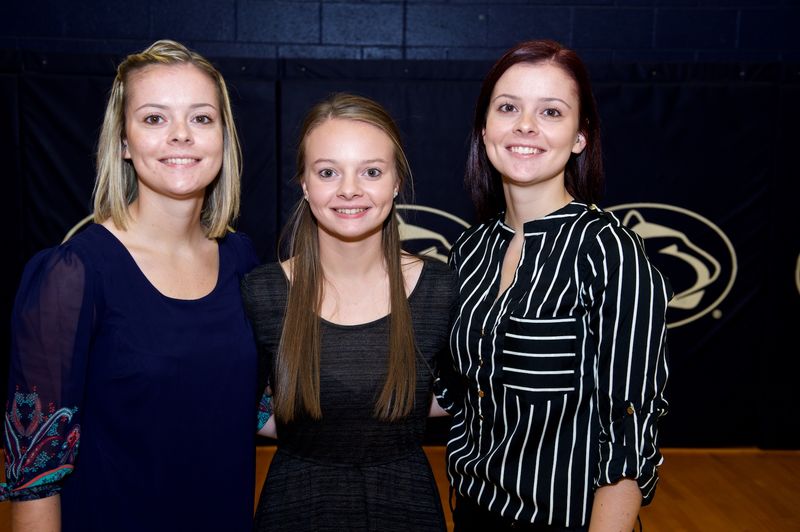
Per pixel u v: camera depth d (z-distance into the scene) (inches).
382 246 63.6
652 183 151.7
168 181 59.0
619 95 149.9
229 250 68.4
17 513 55.8
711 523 123.4
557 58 60.4
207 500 61.4
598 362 56.1
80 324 56.1
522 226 63.4
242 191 150.4
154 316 59.2
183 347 59.4
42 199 147.7
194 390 59.9
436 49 167.5
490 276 63.4
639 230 152.6
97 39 162.7
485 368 59.9
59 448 55.3
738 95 149.6
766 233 152.5
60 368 55.2
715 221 152.3
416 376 62.3
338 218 59.4
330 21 166.2
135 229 61.7
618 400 54.7
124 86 60.4
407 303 63.0
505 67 61.3
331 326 61.7
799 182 150.7
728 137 150.5
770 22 165.9
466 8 166.6
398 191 63.6
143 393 58.0
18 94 145.6
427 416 70.1
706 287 153.6
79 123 146.9
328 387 60.7
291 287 62.3
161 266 61.4
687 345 154.9
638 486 54.7
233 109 148.6
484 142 65.6
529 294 58.5
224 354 61.3
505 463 58.9
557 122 59.9
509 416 58.7
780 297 153.3
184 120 59.6
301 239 62.9
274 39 166.1
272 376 63.4
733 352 154.9
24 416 55.1
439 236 151.7
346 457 61.4
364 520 59.2
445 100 149.1
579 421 57.6
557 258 58.5
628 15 166.6
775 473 145.1
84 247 57.7
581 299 57.2
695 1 165.9
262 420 68.4
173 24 164.1
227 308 63.2
